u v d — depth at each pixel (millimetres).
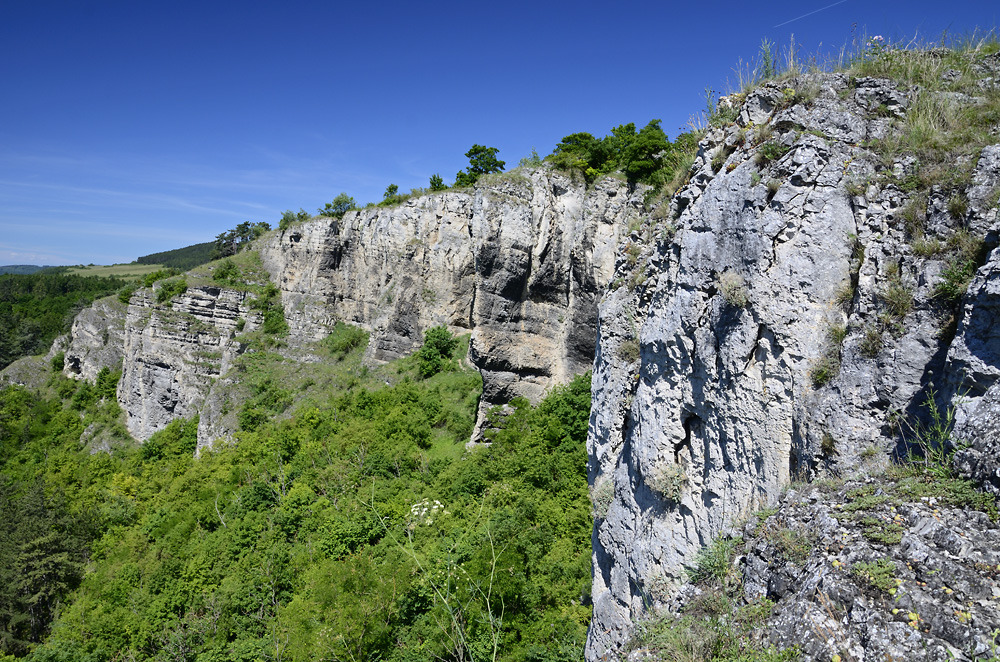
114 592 32188
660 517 10859
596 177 40688
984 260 7008
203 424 49219
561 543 25609
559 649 19719
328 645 21719
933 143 8062
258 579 28875
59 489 45344
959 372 6719
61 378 71188
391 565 24547
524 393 40188
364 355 51594
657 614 8789
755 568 7215
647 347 11258
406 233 50469
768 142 9250
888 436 7531
